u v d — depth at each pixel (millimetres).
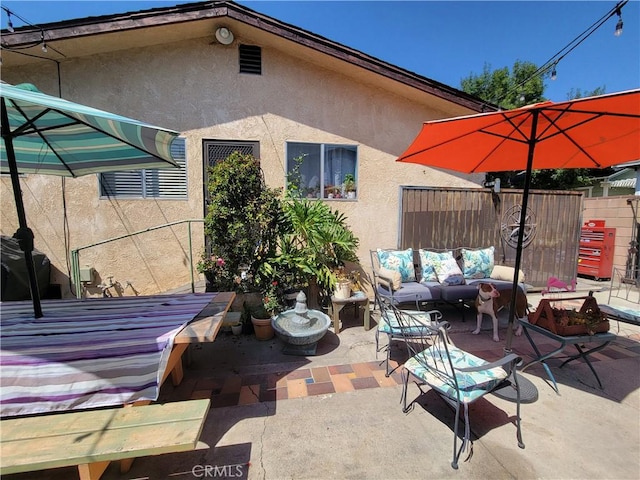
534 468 1868
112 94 4391
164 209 4637
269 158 4887
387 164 5305
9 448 1397
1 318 2422
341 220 4852
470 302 5195
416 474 1831
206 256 4332
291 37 4340
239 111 4754
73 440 1452
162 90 4512
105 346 1929
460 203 5527
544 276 5945
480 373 2148
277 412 2406
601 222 6906
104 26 3824
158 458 1956
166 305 2742
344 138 5121
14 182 2229
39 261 4180
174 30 4211
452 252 5273
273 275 4039
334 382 2836
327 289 4430
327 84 5000
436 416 2363
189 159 4641
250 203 4023
